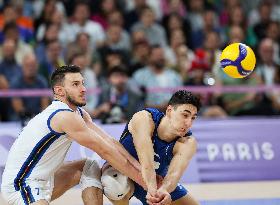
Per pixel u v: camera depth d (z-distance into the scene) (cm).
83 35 2748
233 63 1386
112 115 2189
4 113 2423
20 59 2764
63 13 3122
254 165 2114
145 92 2423
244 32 3194
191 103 1262
